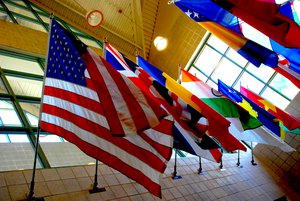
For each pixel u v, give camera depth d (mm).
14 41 6465
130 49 11164
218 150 4344
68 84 3410
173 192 5012
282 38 3906
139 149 3400
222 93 6453
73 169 4125
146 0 10508
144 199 4383
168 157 3438
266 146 9148
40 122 3223
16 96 4891
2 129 4152
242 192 6590
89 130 3242
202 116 4160
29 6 9172
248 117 5516
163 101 4277
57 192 3617
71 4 9836
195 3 4715
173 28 10969
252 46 4973
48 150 4383
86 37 9844
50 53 3465
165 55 11305
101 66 3453
